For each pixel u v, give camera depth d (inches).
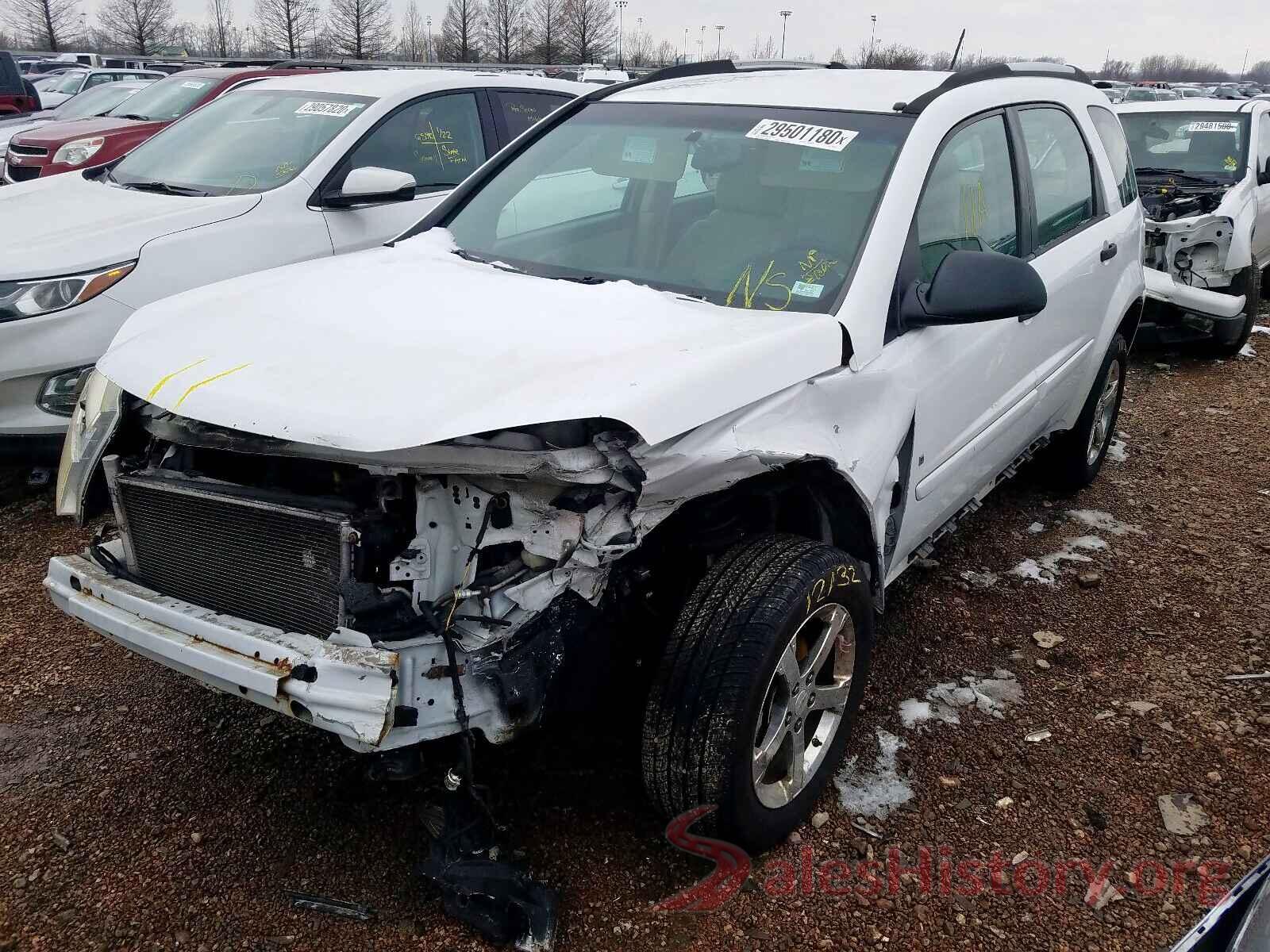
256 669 85.5
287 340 100.6
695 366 92.4
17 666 139.7
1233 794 118.3
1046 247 161.0
